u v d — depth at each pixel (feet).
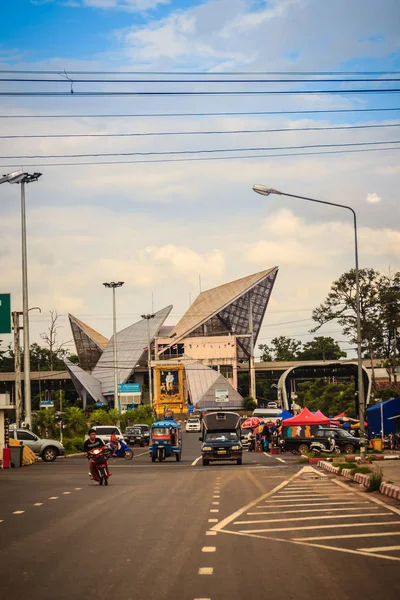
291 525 41.32
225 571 28.50
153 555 32.48
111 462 141.49
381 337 296.92
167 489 70.28
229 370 570.05
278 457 147.33
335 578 26.81
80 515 48.85
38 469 116.37
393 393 268.21
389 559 30.58
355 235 118.62
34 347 581.94
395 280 299.99
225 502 55.67
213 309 590.96
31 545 36.29
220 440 126.52
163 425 143.84
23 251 162.61
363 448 102.01
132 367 562.66
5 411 141.18
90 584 26.58
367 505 51.39
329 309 302.45
